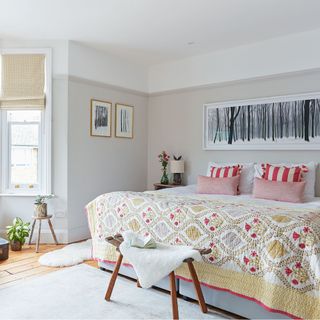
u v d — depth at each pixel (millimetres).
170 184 4707
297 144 3703
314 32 3559
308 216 2105
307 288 1820
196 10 3096
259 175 3693
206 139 4477
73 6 3018
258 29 3566
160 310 2240
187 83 4641
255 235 2051
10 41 3877
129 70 4777
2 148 3922
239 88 4199
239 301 2115
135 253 2105
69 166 3971
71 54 3943
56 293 2482
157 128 5098
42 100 3875
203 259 2250
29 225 3766
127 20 3330
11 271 2941
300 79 3709
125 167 4801
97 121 4336
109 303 2332
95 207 3096
